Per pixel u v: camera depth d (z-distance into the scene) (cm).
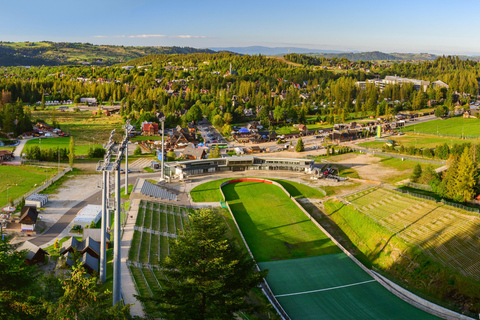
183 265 5003
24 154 17400
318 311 7600
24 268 4922
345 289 8431
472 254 9156
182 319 4559
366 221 11362
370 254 10038
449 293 8100
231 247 5284
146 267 8019
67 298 4406
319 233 11238
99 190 13738
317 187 15138
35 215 10219
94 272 7112
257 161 17488
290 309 7631
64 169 16075
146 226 10394
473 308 7606
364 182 15675
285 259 9694
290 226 11625
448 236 9888
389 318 7444
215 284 4747
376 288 8506
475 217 10669
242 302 4816
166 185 14862
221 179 15962
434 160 18125
